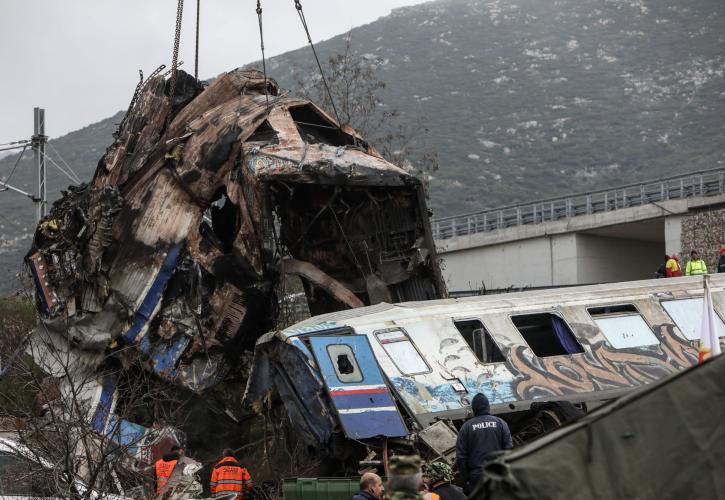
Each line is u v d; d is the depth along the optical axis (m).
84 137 166.25
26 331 19.94
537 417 14.18
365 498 8.39
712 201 37.41
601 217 41.84
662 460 4.94
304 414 13.59
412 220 18.78
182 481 11.81
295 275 18.45
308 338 13.86
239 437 21.05
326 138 20.86
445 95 172.75
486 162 144.88
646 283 17.05
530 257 45.47
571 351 15.40
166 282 19.08
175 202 19.30
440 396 13.78
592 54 187.12
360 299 19.52
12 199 127.38
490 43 196.50
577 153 148.25
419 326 14.80
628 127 156.12
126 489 13.18
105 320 19.27
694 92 165.88
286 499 11.79
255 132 19.33
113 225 19.31
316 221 19.59
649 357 15.44
